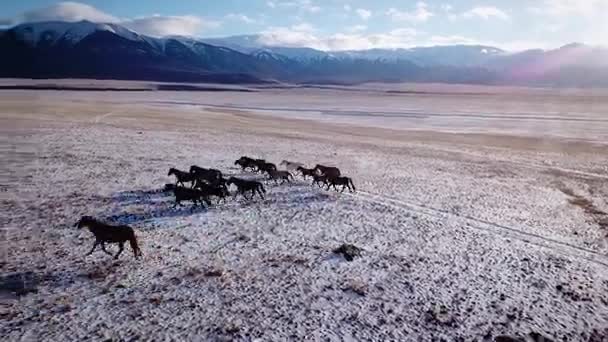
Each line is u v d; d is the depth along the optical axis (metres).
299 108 100.75
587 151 42.53
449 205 21.39
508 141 49.03
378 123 68.56
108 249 13.91
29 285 11.28
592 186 27.31
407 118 77.81
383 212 19.72
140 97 130.50
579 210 21.53
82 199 19.50
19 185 21.16
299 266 13.25
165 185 21.88
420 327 10.23
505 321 10.61
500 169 32.56
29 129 39.91
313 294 11.55
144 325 9.75
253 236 15.83
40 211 17.50
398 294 11.74
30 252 13.40
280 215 18.67
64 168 25.42
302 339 9.55
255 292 11.51
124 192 21.09
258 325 9.98
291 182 25.89
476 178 28.75
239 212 18.94
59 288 11.23
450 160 36.00
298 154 35.81
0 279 11.52
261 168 26.92
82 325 9.65
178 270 12.61
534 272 13.52
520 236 17.00
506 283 12.66
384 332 9.97
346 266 13.40
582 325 10.61
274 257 13.89
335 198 22.05
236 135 45.75
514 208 21.34
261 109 94.88
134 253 13.29
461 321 10.53
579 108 110.88
